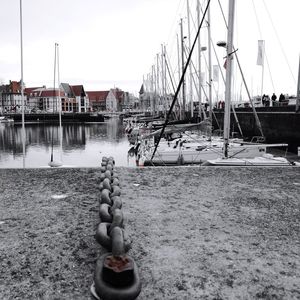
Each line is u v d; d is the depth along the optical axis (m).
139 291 1.57
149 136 16.97
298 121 16.83
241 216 2.88
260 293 1.70
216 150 12.72
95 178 4.39
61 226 2.60
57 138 40.78
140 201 3.30
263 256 2.12
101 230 1.95
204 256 2.11
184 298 1.65
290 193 3.63
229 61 9.09
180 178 4.37
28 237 2.38
